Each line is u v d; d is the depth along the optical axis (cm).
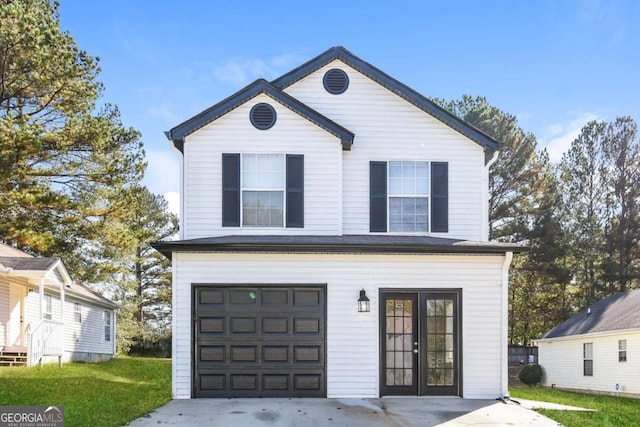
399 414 813
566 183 3017
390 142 1109
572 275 2780
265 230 1045
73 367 1501
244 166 1054
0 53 1645
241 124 1059
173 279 953
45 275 1445
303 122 1064
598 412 928
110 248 2291
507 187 2822
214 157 1050
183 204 1038
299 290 962
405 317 972
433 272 973
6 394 976
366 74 1122
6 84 1730
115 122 2008
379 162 1102
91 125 1794
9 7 1628
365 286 967
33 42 1638
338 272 967
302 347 952
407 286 967
